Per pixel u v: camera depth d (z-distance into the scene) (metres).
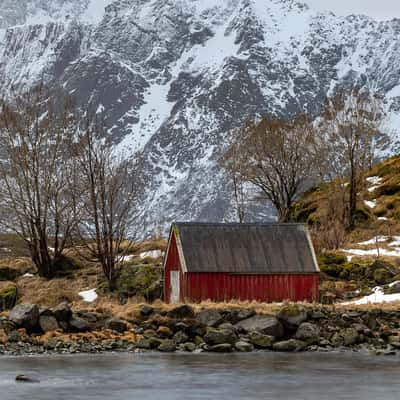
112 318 133.50
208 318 133.00
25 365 113.50
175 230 160.88
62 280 185.38
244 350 126.19
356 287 167.75
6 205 194.88
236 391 98.75
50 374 107.75
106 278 183.00
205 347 126.50
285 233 163.88
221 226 162.88
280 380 104.62
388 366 113.81
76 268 194.62
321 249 193.25
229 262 158.25
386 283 168.12
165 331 131.00
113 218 189.50
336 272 174.75
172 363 115.62
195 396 96.31
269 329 130.75
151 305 142.62
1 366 113.00
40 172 195.62
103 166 189.88
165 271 167.62
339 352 125.81
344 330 133.12
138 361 116.94
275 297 159.12
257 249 160.88
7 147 192.62
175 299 161.62
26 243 195.00
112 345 126.88
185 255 157.25
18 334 127.81
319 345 129.38
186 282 155.62
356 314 136.25
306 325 131.00
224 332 128.88
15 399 94.12
